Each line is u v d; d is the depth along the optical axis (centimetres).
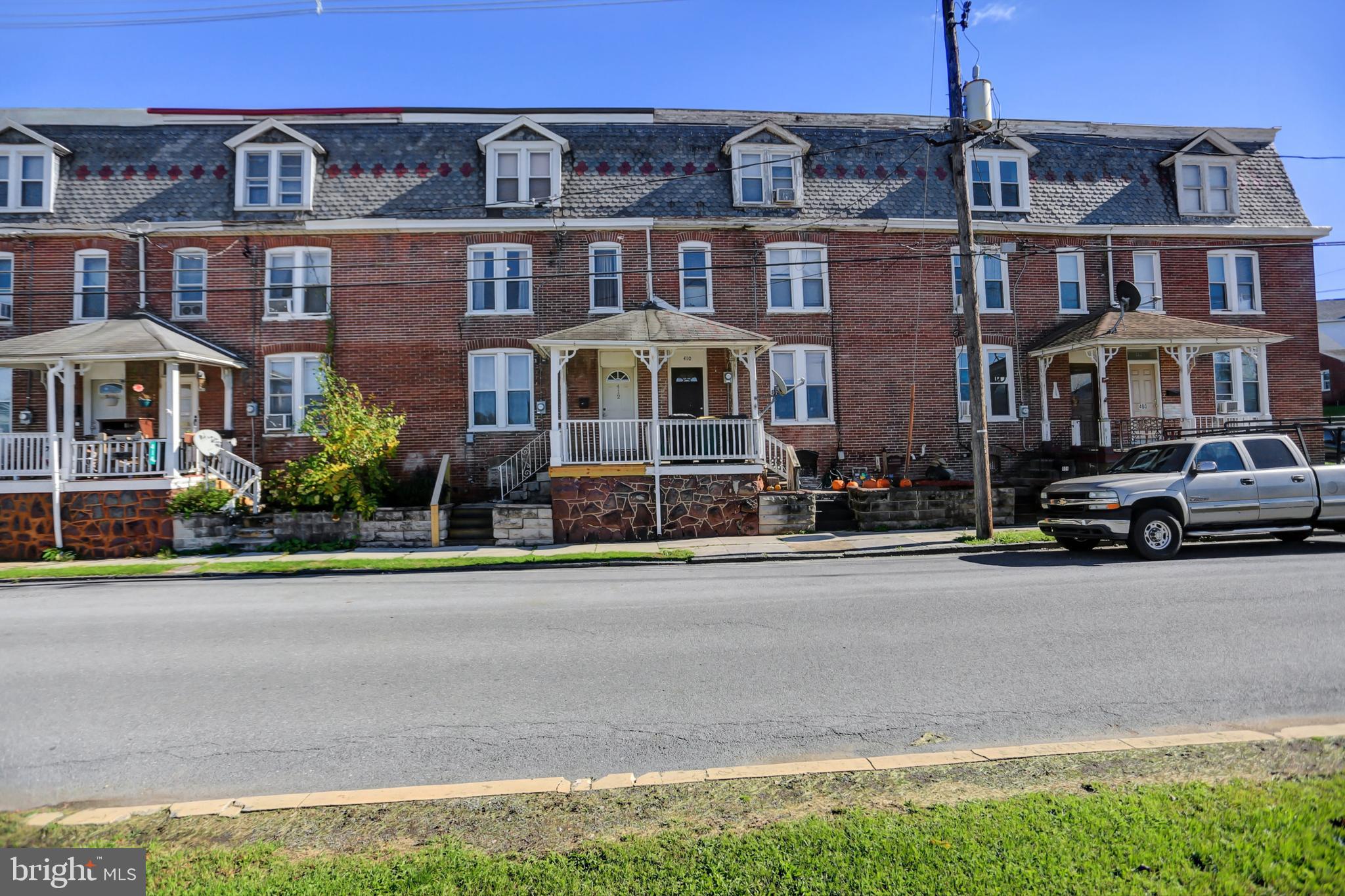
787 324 2052
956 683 614
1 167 1961
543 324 2006
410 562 1412
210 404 1931
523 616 917
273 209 1997
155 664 725
